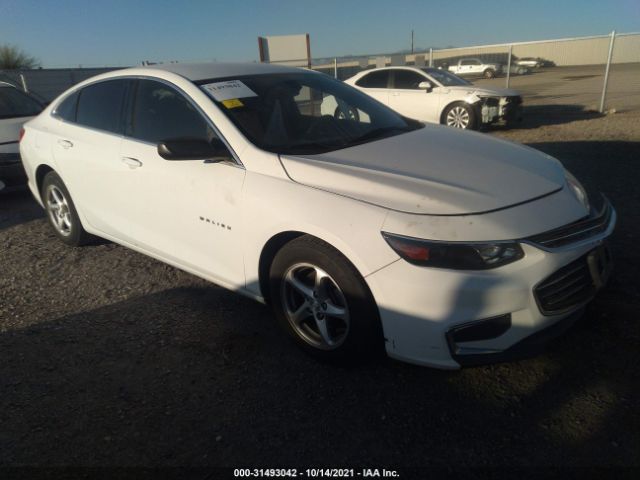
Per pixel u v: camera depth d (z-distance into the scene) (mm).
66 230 4625
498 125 11406
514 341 2348
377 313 2490
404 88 11148
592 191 2920
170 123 3367
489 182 2609
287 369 2777
